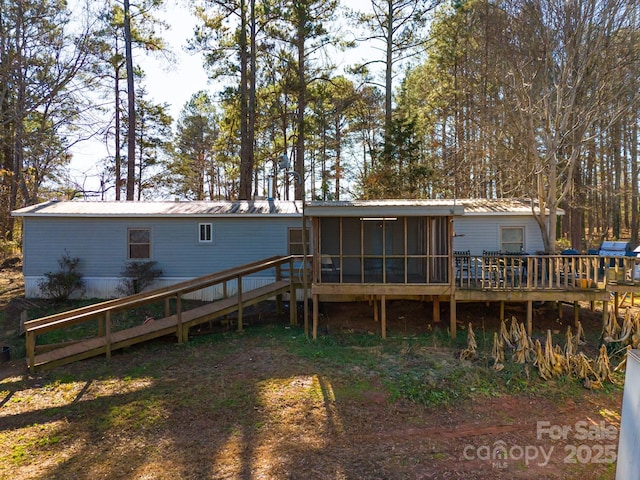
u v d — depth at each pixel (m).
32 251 13.69
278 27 19.22
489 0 14.26
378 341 9.34
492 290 9.68
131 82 20.12
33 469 4.79
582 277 10.05
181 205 14.88
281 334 10.10
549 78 12.52
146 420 5.89
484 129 15.67
